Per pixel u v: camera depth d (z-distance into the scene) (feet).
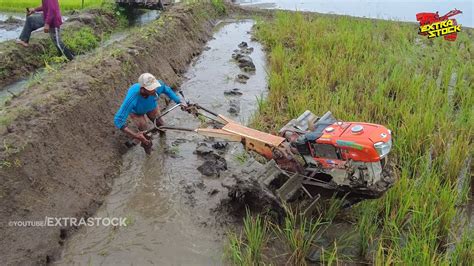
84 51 37.14
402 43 41.63
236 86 34.30
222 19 60.18
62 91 22.76
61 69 27.14
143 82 22.09
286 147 18.84
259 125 26.09
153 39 35.37
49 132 19.75
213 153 23.98
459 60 36.73
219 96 32.14
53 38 32.99
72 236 17.90
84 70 26.07
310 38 41.50
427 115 24.66
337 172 17.30
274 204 17.76
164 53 35.78
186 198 20.65
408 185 19.94
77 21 42.96
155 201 20.40
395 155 22.45
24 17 48.37
